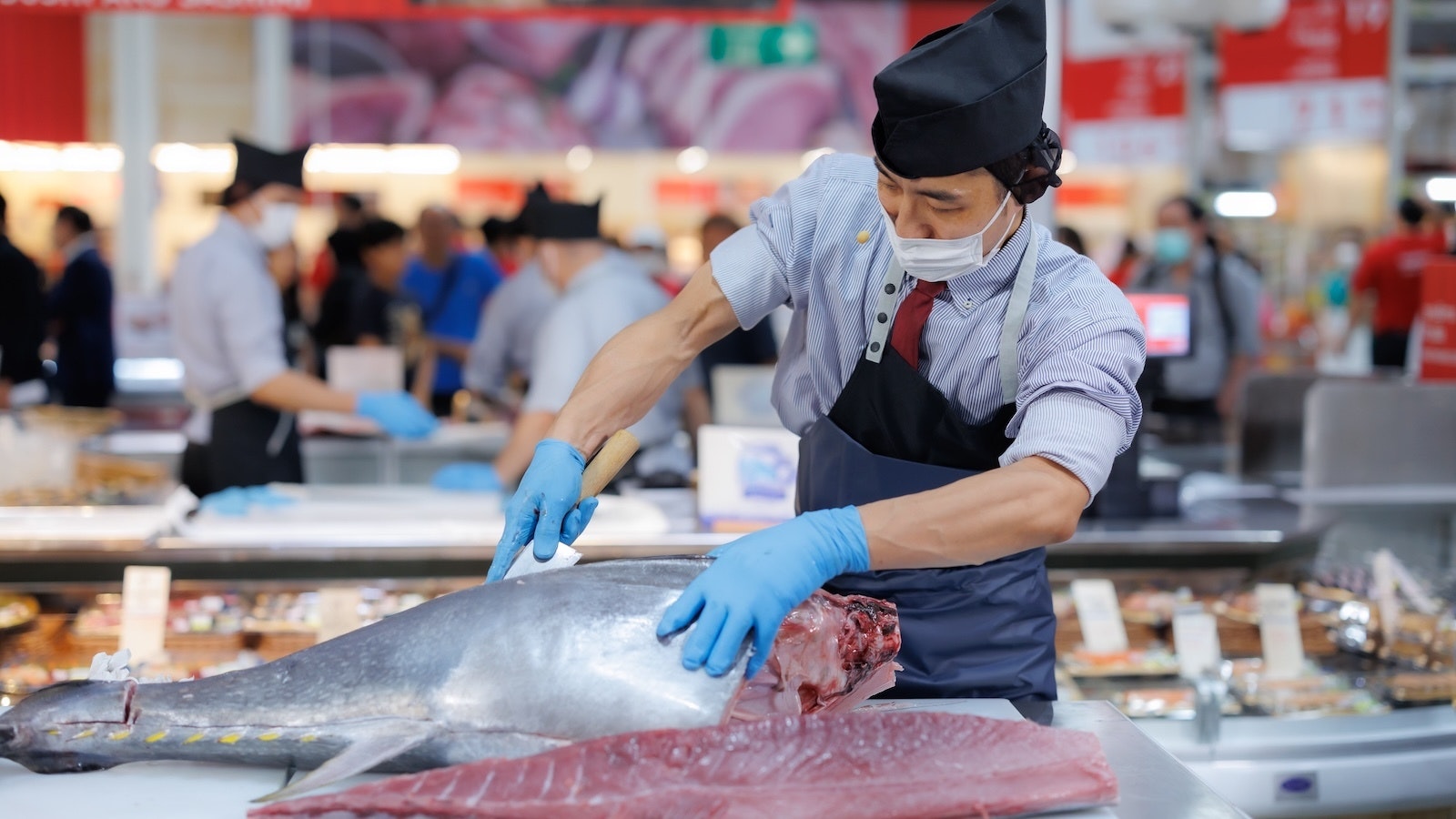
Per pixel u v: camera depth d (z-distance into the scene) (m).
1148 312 3.46
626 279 3.97
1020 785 1.43
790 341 2.10
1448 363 4.47
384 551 2.92
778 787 1.40
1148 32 5.71
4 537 2.85
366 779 1.53
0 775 1.58
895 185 1.66
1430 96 11.88
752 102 13.05
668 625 1.50
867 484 1.91
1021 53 1.64
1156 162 7.64
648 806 1.38
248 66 12.25
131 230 11.16
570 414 1.91
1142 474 3.51
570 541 1.84
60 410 3.80
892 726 1.50
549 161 13.78
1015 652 1.96
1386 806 2.56
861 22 12.98
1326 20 6.68
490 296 7.43
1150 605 3.13
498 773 1.39
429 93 12.73
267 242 6.13
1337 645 3.10
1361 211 12.42
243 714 1.54
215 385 4.23
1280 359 9.16
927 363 1.88
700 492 3.09
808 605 1.67
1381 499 3.83
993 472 1.65
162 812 1.48
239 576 2.90
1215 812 1.44
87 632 2.86
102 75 11.41
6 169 11.41
